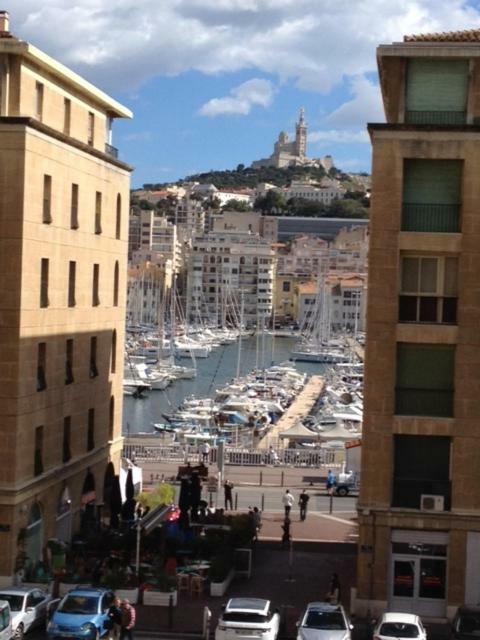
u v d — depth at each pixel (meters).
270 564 53.72
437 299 44.50
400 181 44.12
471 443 44.09
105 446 61.34
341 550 56.75
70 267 54.84
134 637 41.22
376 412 44.50
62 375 53.75
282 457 83.75
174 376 194.62
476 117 44.25
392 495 44.56
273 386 171.62
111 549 52.44
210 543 52.34
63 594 45.81
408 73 44.78
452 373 44.50
